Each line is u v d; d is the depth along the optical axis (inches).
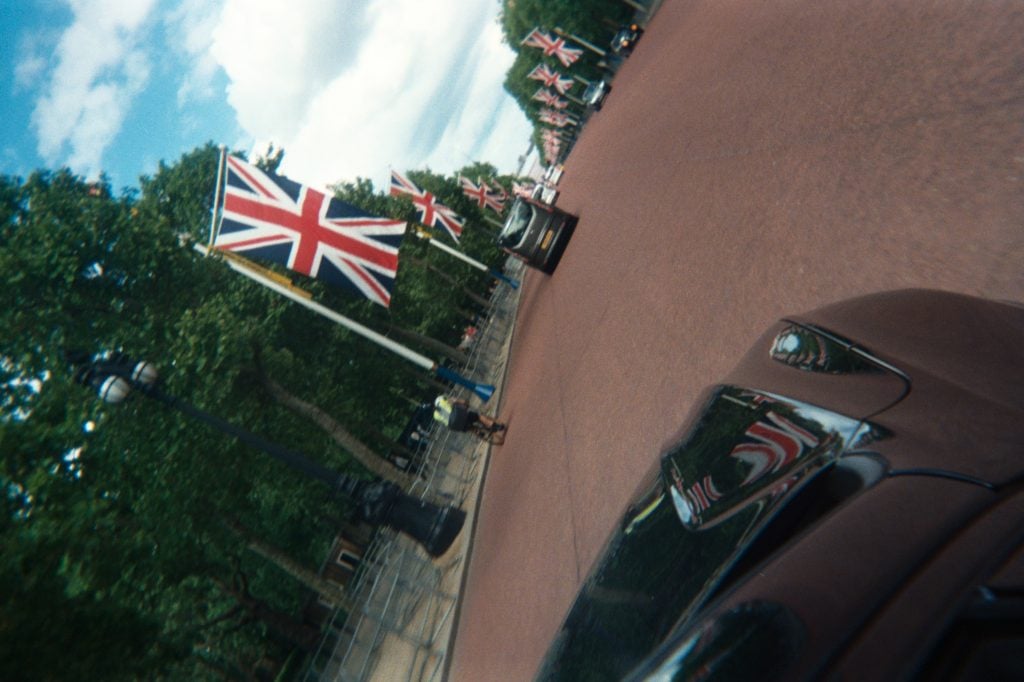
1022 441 62.4
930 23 227.5
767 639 56.4
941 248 172.4
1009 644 44.9
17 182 631.2
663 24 1362.0
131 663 399.9
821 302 212.2
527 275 1577.3
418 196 1128.8
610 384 366.9
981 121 179.2
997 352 85.0
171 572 554.9
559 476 363.9
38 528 422.9
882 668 48.8
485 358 1155.9
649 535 91.1
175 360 577.9
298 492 719.7
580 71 2514.8
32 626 347.6
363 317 1007.6
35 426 483.5
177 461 552.1
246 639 856.3
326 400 762.2
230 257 456.1
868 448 71.5
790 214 259.6
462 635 362.3
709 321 281.6
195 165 1314.0
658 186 515.8
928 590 51.8
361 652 504.7
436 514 379.2
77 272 598.2
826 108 275.7
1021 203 152.4
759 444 85.3
